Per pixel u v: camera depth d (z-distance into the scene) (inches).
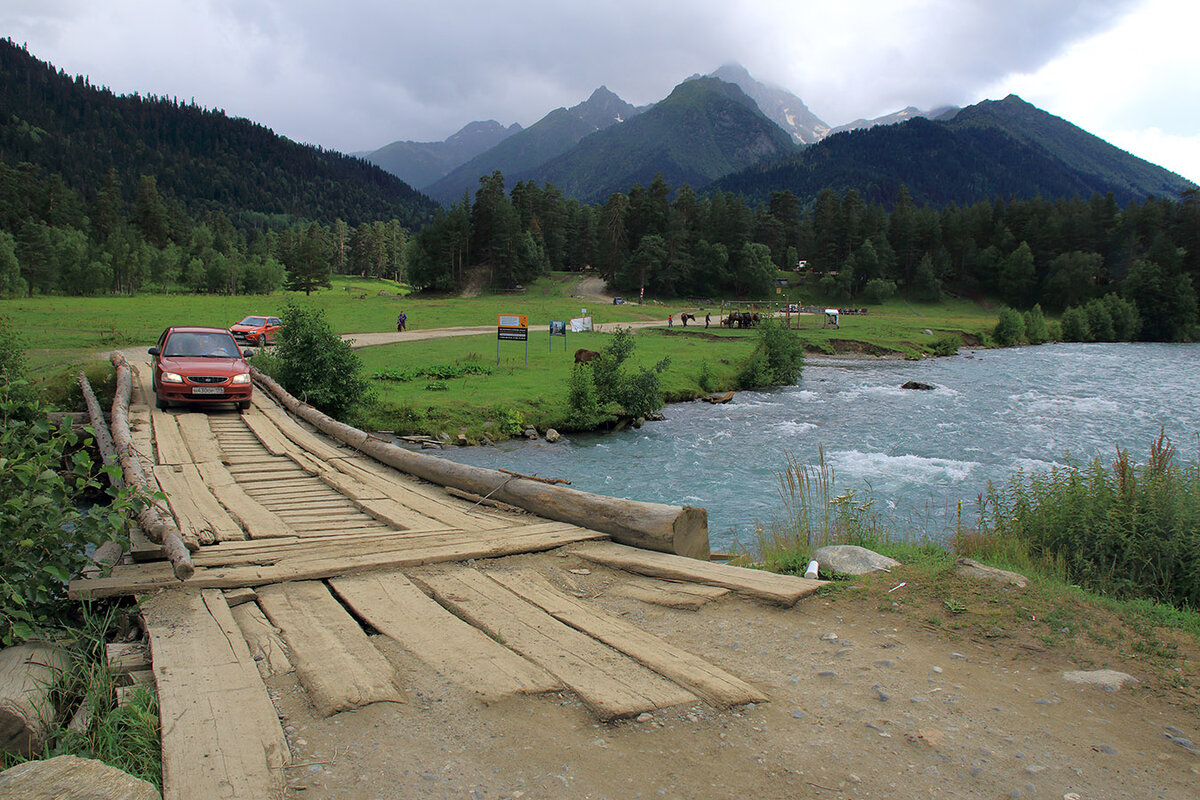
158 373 634.8
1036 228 5216.5
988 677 180.9
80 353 1170.6
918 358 2368.4
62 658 184.2
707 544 299.3
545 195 6210.6
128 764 138.5
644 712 160.2
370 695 162.2
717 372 1546.5
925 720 158.9
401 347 1747.0
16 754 145.9
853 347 2480.3
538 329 2406.5
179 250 5546.3
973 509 596.1
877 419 1115.3
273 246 7509.8
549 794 129.6
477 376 1277.1
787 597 230.8
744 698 166.2
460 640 198.2
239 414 642.8
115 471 229.9
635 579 265.1
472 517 340.2
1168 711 163.3
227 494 379.6
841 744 148.6
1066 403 1302.9
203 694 160.6
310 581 247.1
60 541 207.8
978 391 1483.8
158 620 205.2
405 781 132.3
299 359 850.8
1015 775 137.1
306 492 400.5
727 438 956.0
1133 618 221.0
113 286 4680.1
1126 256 4840.1
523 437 947.3
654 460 813.2
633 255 5017.2
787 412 1189.7
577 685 171.0
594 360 1099.3
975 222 5698.8
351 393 880.3
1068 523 324.2
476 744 146.3
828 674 182.7
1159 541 291.9
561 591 249.0
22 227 4067.4
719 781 134.8
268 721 149.9
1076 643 199.2
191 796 122.7
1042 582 254.4
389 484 413.7
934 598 233.1
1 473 199.0
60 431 229.8
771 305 3634.4
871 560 272.1
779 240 5979.3
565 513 329.7
